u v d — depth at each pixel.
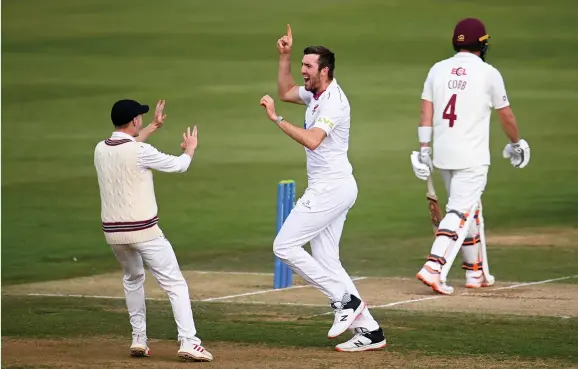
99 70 84.31
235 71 83.81
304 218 24.53
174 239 43.88
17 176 56.72
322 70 24.30
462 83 32.53
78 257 40.44
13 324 28.53
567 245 41.03
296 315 29.58
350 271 36.97
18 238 43.84
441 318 28.72
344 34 92.81
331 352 24.67
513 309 30.02
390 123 68.88
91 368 22.98
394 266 37.91
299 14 99.25
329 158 24.58
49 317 29.62
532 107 72.38
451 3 101.56
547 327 27.55
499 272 36.09
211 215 48.59
